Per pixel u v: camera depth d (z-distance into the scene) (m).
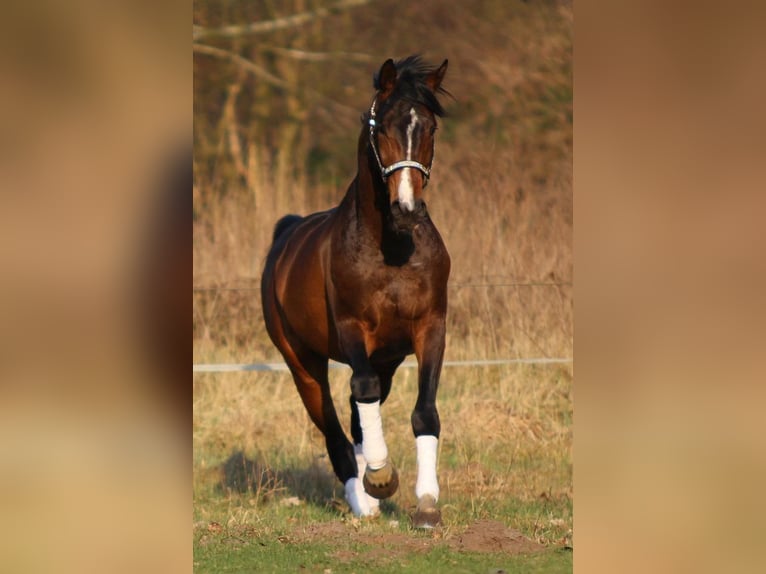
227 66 30.30
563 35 27.53
